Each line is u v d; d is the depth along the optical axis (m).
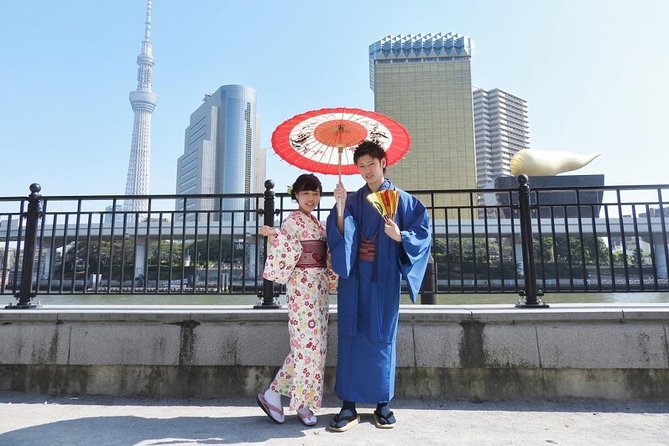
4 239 4.94
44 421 3.21
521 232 4.26
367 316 3.06
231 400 3.76
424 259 3.12
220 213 4.62
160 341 3.88
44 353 3.93
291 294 3.20
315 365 3.12
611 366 3.64
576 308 3.92
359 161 3.28
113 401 3.73
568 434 2.91
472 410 3.45
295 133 3.36
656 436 2.87
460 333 3.77
